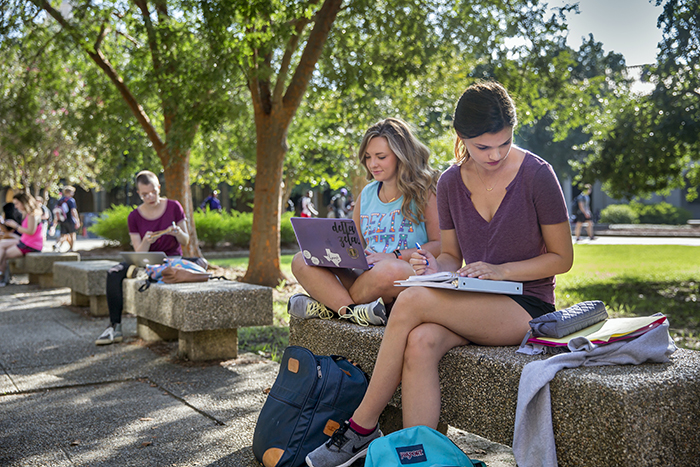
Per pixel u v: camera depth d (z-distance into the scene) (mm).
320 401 2666
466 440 3275
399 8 9789
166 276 5504
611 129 10898
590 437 1920
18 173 22578
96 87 12570
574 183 12195
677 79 8703
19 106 11562
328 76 10273
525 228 2527
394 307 2426
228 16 8055
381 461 2131
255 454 2811
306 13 8172
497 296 2441
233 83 9867
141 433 3314
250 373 4641
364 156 3379
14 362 5020
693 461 1935
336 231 2898
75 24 10289
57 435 3285
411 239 3295
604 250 17312
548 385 2037
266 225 10102
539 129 31891
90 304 7730
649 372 1991
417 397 2336
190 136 9742
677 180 11070
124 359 5129
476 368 2305
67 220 18312
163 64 9641
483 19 10133
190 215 12188
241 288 5043
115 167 14258
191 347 5043
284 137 10117
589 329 2363
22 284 11188
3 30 9984
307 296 3283
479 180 2637
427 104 12531
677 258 14656
